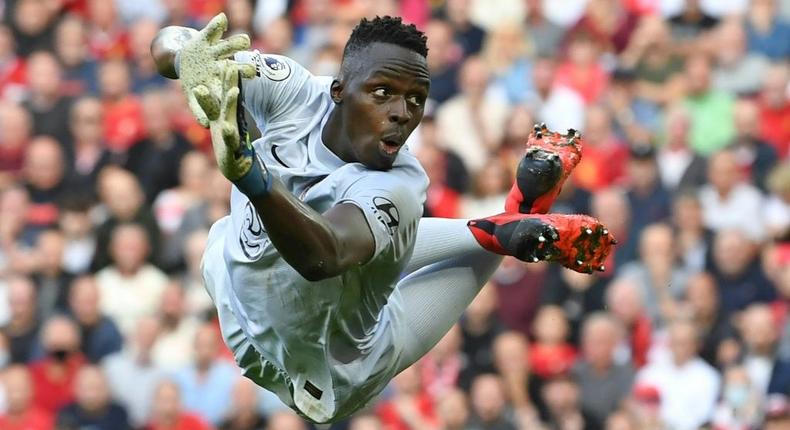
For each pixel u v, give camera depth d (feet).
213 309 123.24
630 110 146.61
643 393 115.14
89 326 122.21
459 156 136.36
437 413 114.21
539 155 60.70
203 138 142.61
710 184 134.21
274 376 60.85
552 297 121.49
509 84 149.69
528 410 115.44
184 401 116.57
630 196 133.80
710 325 120.98
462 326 119.03
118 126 144.87
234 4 159.74
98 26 160.66
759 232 132.05
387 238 52.65
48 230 132.05
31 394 118.32
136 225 128.26
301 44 155.12
